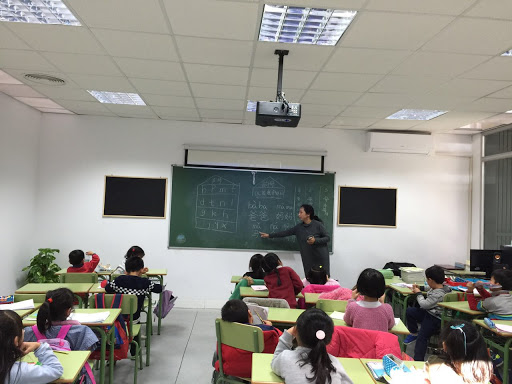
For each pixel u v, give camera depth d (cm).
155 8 252
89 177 601
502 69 337
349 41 292
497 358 325
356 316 248
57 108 566
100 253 597
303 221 579
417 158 633
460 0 228
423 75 360
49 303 232
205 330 480
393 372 182
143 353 399
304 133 625
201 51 324
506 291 358
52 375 177
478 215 619
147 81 412
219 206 613
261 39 299
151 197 607
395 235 626
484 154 620
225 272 610
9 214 515
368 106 477
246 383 248
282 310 316
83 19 271
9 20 279
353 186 626
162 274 480
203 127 616
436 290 395
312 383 163
